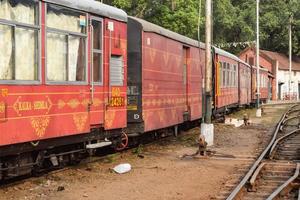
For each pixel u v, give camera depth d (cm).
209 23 1695
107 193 995
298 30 8575
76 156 1238
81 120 1145
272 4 8656
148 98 1558
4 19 909
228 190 1038
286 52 8856
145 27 1523
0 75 902
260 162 1392
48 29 1031
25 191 984
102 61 1253
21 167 1005
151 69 1583
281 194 1006
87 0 1187
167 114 1752
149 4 4472
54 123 1045
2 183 1045
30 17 980
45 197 943
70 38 1112
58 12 1066
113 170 1218
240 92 3600
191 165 1346
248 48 7575
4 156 955
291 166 1326
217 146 1745
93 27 1218
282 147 1778
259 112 3388
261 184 1111
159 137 1856
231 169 1292
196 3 4484
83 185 1058
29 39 979
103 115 1252
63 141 1104
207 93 1711
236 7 7781
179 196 984
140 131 1505
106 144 1285
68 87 1095
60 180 1095
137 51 1503
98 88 1228
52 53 1048
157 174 1208
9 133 916
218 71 2605
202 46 2252
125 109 1371
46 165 1155
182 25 4369
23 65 961
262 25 8450
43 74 1012
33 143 999
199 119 2361
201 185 1090
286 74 8219
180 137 1988
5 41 916
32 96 977
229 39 7781
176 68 1861
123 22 1367
